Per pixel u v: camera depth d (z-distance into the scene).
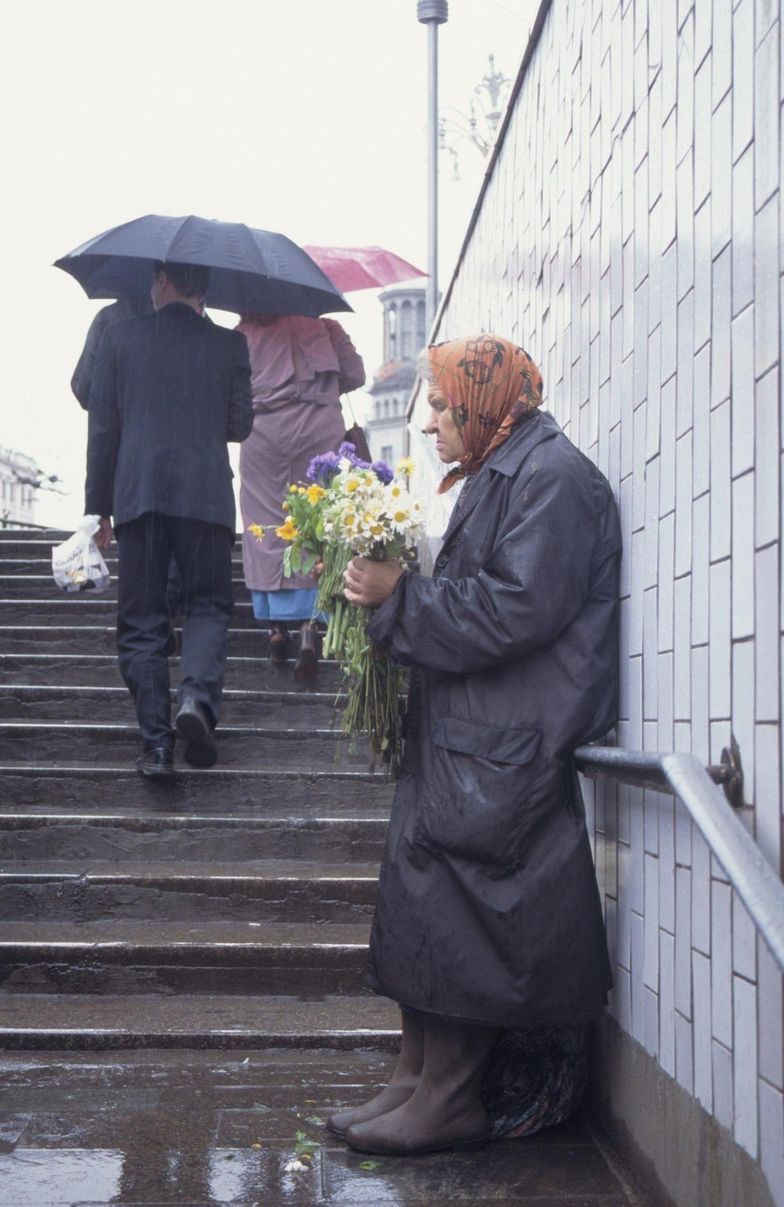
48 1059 3.56
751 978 2.21
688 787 2.12
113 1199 2.71
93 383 5.11
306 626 5.88
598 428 3.47
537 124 4.57
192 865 4.54
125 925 4.26
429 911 2.96
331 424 6.11
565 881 2.93
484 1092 3.22
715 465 2.43
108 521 5.39
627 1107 3.01
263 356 6.08
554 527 2.96
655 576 2.83
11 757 5.27
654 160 2.94
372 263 9.88
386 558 3.10
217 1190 2.78
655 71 2.95
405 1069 3.21
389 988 3.00
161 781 4.90
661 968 2.76
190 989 3.98
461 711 3.01
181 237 5.15
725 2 2.43
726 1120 2.32
